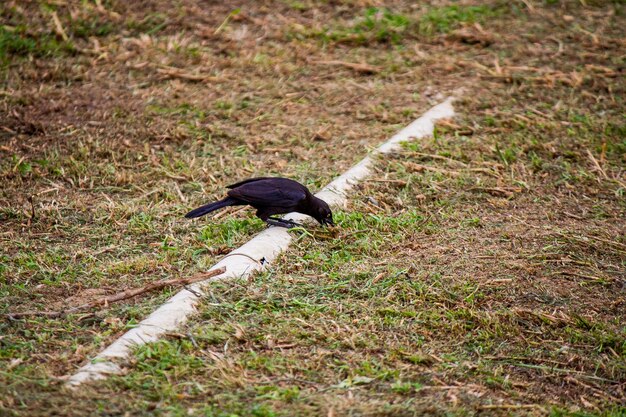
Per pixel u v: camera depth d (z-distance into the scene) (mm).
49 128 13875
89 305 9117
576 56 16906
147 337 8492
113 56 16453
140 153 13336
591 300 9727
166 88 15492
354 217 11359
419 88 15773
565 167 13117
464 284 9844
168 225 11281
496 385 8141
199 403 7500
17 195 12094
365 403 7582
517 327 9102
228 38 17484
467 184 12492
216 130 14086
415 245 10742
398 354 8492
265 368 8133
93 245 10805
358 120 14703
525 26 18219
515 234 11117
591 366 8570
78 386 7641
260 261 10188
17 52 16188
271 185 10805
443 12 18625
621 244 10922
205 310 9070
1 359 8141
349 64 16609
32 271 9969
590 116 14719
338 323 8977
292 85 15922
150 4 18312
